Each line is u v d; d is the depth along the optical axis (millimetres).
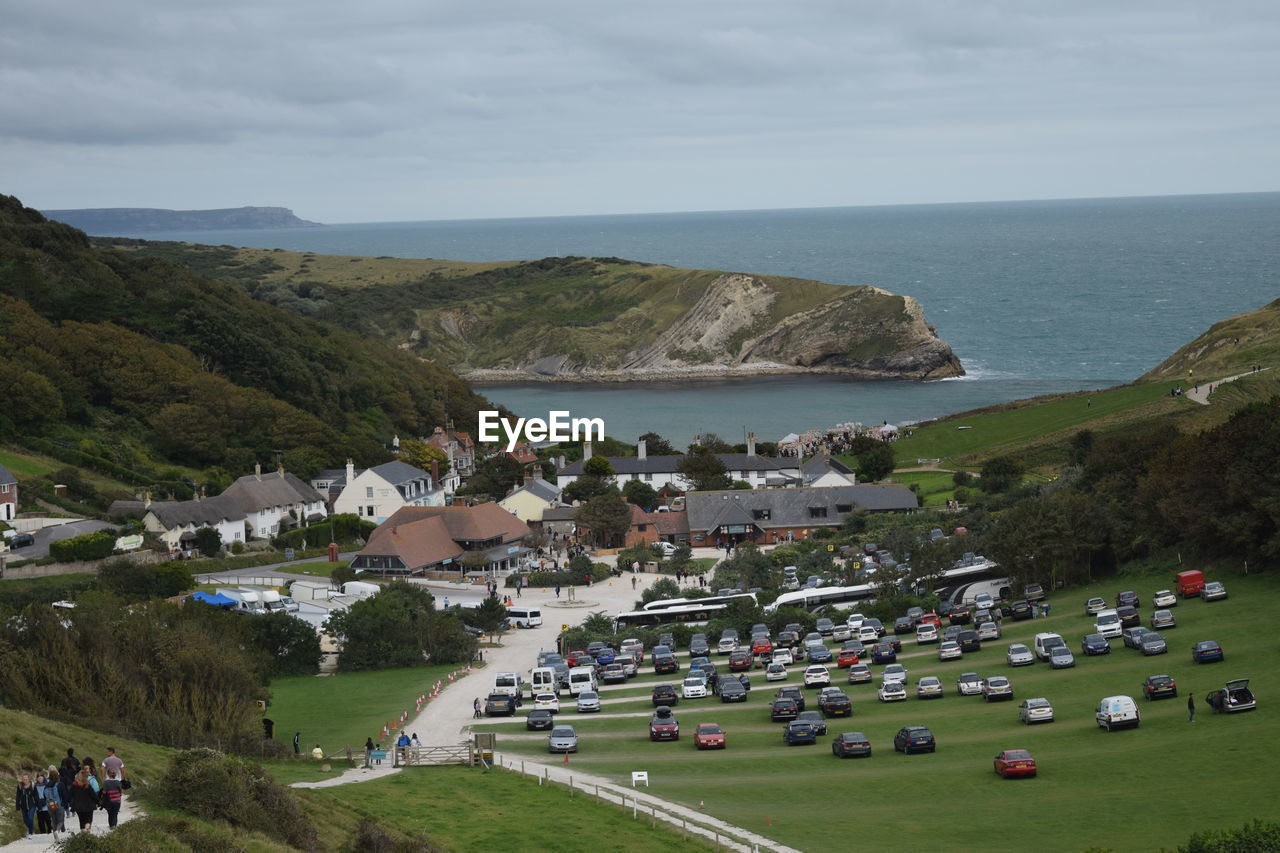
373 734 80750
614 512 165500
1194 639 83250
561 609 129875
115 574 122000
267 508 166250
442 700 91062
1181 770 59469
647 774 65438
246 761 52031
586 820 56188
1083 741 66250
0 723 55125
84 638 76188
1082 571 109750
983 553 115562
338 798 57781
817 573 131250
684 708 85375
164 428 189000
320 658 106312
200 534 149500
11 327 197000
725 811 58562
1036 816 55375
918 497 171875
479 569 149750
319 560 153375
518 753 73438
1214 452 102125
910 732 68438
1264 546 94688
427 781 63969
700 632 110938
